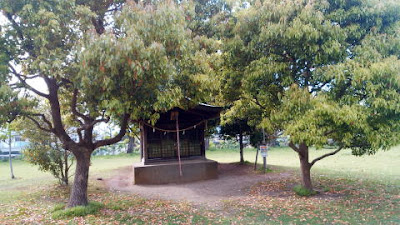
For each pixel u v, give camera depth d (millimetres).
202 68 7465
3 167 19328
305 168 9219
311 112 6270
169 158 12852
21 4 6168
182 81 7152
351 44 7406
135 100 6266
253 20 7781
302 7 7191
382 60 6574
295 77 7555
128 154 26672
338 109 6164
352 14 7141
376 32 7137
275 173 13547
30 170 17625
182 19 6410
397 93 6164
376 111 6461
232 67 8516
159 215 7223
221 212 7449
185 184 11984
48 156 11062
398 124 6574
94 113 7027
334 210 7109
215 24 9617
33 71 6668
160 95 6152
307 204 7777
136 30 5781
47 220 6762
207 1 10180
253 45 7684
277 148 26641
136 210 7777
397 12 7094
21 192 10562
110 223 6477
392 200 7871
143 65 5332
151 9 6043
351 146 8008
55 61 5840
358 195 8594
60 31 6406
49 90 7277
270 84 7742
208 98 7863
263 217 6820
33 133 10922
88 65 5512
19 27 6328
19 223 6574
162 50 5621
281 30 6941
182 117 13117
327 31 6809
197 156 13336
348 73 6461
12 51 6324
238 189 10742
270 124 7719
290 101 6586
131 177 14023
